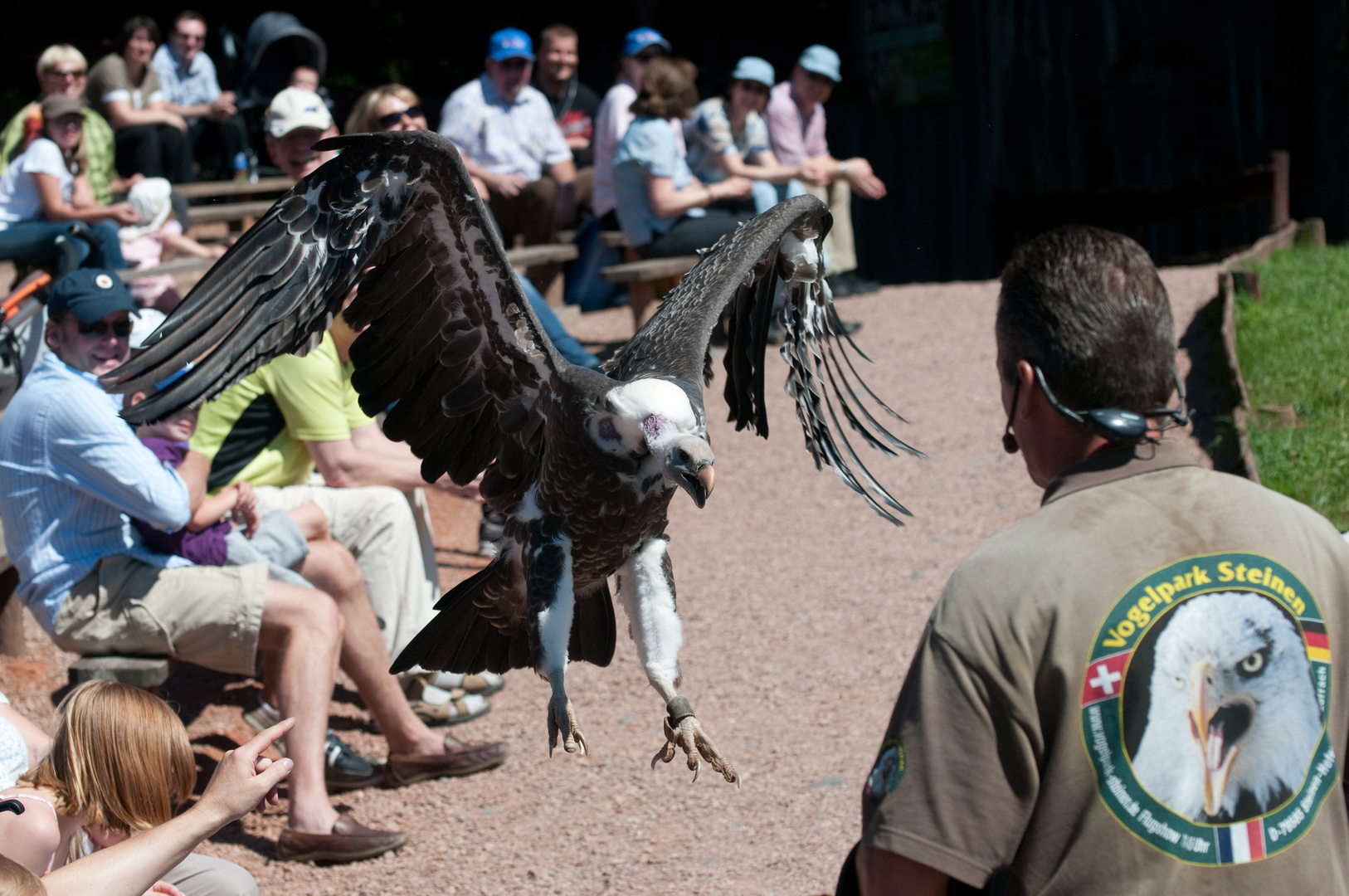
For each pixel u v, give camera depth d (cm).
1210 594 202
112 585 482
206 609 477
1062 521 210
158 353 302
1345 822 207
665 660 337
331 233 327
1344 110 1402
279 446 583
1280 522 209
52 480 477
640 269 970
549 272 1147
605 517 337
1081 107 1514
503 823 492
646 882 439
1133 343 215
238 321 314
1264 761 199
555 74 1243
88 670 476
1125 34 1486
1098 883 197
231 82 1399
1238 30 1443
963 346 973
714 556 718
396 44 1892
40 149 787
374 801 520
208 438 567
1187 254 1509
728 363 415
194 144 1290
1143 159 1502
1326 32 1395
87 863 306
